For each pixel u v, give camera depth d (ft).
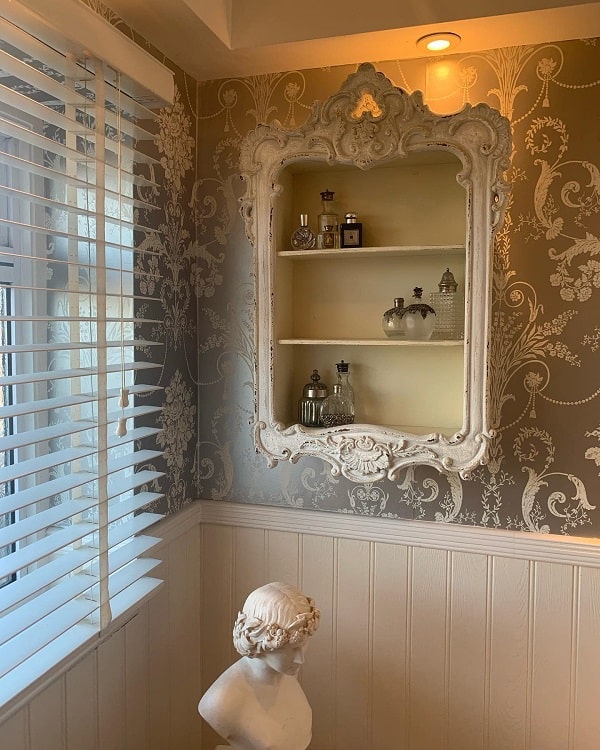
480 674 5.78
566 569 5.51
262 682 4.50
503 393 5.60
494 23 5.00
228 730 4.39
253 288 5.80
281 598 4.42
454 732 5.88
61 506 4.28
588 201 5.32
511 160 5.45
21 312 4.88
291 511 6.22
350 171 5.70
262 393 5.51
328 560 6.14
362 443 5.28
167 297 5.85
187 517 6.21
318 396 5.71
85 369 4.34
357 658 6.10
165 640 5.90
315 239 5.66
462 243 5.35
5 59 3.52
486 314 4.98
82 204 4.93
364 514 6.07
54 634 4.04
